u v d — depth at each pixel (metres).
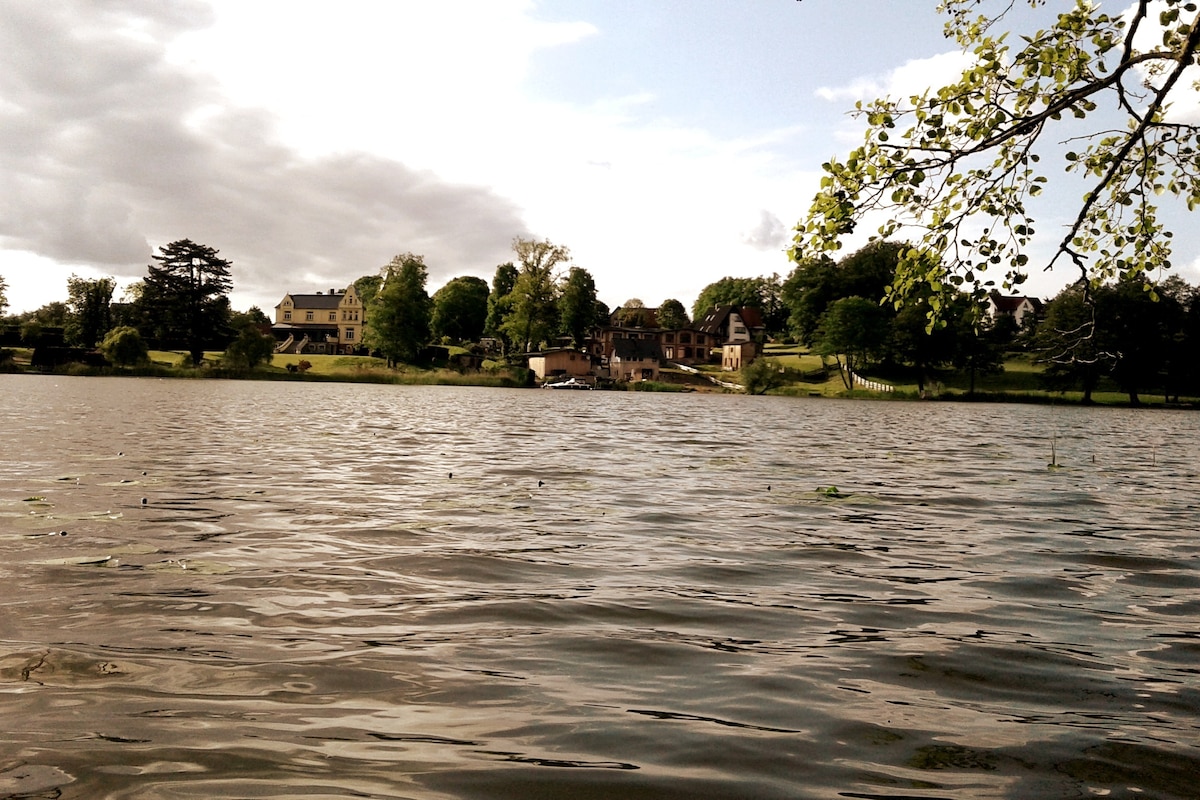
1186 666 5.64
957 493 14.64
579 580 7.84
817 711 4.74
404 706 4.68
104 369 100.56
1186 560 9.17
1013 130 8.36
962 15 8.95
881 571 8.48
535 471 16.67
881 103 8.63
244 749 4.04
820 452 22.92
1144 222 8.94
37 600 6.64
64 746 4.02
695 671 5.39
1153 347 83.94
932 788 3.81
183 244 128.75
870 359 121.81
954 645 6.05
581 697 4.88
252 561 8.20
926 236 8.77
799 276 138.00
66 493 11.99
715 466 18.38
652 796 3.67
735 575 8.20
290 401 50.00
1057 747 4.29
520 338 128.62
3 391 52.03
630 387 119.69
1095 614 6.96
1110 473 18.95
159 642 5.70
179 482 13.55
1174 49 7.98
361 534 9.71
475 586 7.52
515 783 3.76
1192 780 3.93
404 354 126.06
